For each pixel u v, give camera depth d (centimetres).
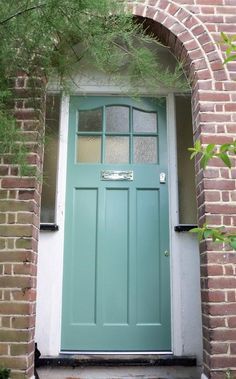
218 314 284
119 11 270
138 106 388
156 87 360
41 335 340
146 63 290
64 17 247
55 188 367
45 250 355
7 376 267
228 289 288
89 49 276
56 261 353
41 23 245
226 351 279
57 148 374
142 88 375
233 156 308
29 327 283
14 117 295
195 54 328
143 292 353
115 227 364
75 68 328
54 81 320
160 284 355
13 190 301
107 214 367
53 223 359
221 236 182
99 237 362
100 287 353
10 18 238
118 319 349
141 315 349
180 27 334
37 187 309
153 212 368
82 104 387
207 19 335
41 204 364
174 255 356
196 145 195
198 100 320
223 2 339
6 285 287
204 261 297
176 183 370
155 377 323
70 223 363
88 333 345
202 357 322
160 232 364
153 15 336
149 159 380
